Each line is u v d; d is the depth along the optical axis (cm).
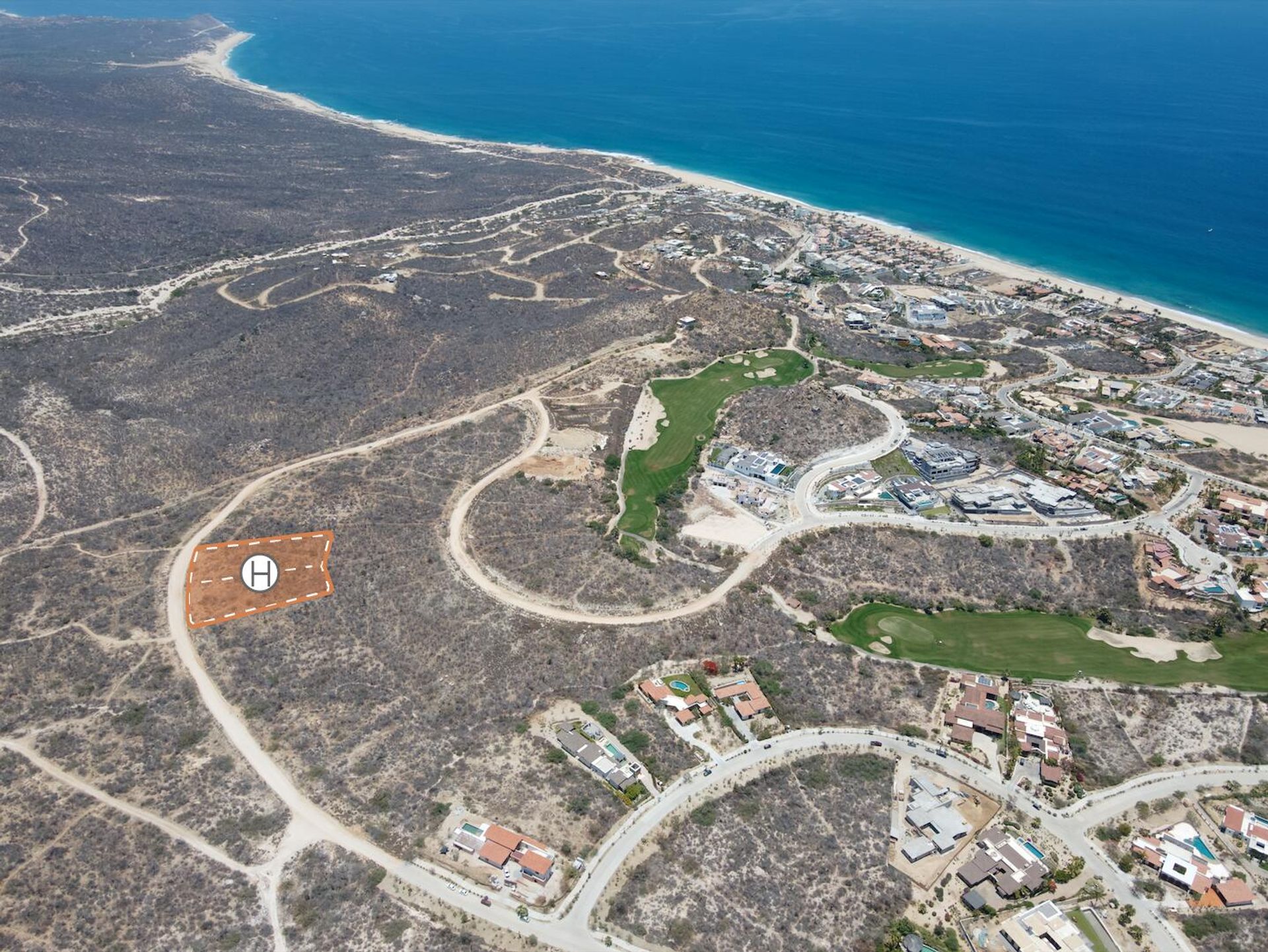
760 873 8606
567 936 7962
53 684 10481
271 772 9481
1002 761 10031
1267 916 8356
